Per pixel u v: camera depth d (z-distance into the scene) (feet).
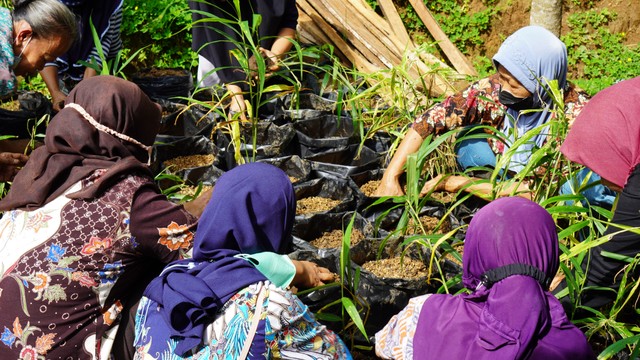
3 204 7.57
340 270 9.06
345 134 13.80
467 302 6.66
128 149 7.78
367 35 19.97
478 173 12.30
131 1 20.12
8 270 7.20
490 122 12.01
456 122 11.89
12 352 7.16
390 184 11.68
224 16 14.21
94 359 7.30
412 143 11.89
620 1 25.26
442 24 24.70
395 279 9.39
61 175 7.48
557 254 6.63
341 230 10.89
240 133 12.87
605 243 8.79
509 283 6.36
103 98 7.66
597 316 9.14
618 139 8.90
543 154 9.63
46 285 7.11
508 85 11.23
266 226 6.84
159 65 20.27
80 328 7.25
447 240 10.96
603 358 7.80
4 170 10.28
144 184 7.55
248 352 6.12
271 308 6.22
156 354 6.36
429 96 13.99
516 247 6.47
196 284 6.31
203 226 6.84
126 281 7.50
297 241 10.12
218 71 14.26
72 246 7.19
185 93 16.89
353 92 13.80
